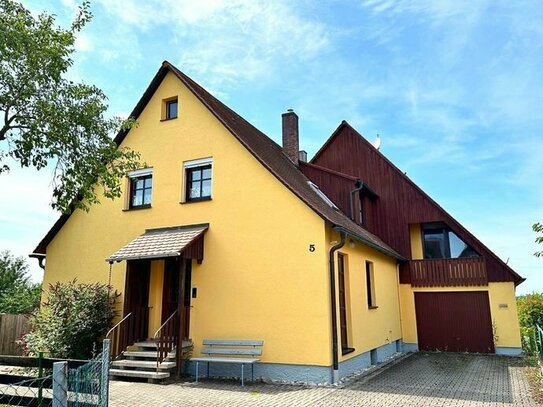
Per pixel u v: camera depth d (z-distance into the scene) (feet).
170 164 44.52
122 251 39.37
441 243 60.54
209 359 35.01
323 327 34.04
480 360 49.01
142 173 46.14
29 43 28.86
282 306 35.86
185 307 39.73
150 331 41.57
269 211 38.27
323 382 33.24
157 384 33.50
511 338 54.60
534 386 33.22
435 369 42.11
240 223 39.37
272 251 37.35
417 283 59.62
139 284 42.24
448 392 30.81
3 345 52.21
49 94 31.07
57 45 30.73
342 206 54.54
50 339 38.75
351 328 39.47
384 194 62.64
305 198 36.88
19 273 87.15
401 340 58.59
